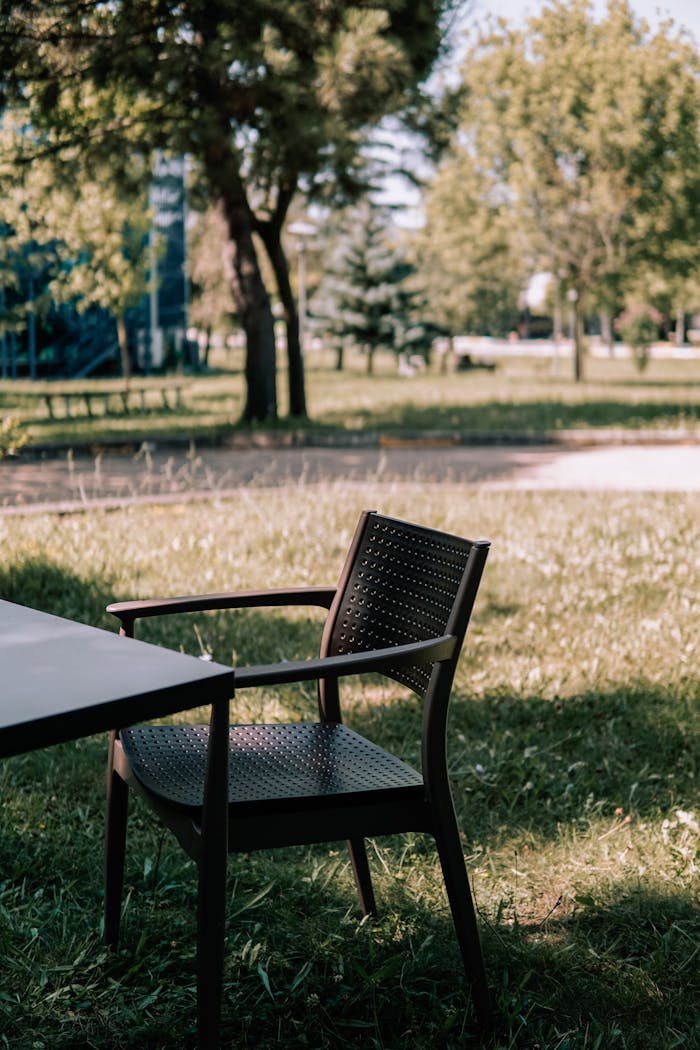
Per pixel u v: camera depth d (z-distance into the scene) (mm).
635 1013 2750
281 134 13984
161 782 2572
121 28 12734
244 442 17094
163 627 6098
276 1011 2678
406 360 44844
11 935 2957
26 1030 2590
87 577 6973
